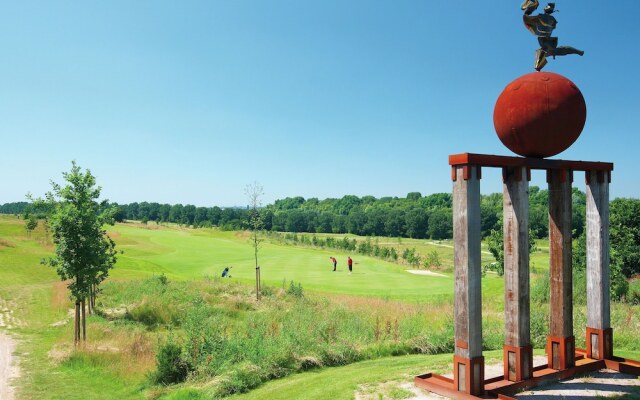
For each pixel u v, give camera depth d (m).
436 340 15.62
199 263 53.06
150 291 28.14
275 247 74.12
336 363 13.64
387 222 132.88
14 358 17.48
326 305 25.83
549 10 10.01
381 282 37.47
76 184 19.66
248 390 11.53
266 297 28.83
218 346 14.44
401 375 11.27
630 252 33.84
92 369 15.59
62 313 25.70
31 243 61.41
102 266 20.31
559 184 10.44
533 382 9.70
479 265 8.98
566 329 10.45
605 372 10.72
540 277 29.91
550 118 9.32
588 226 11.45
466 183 8.80
